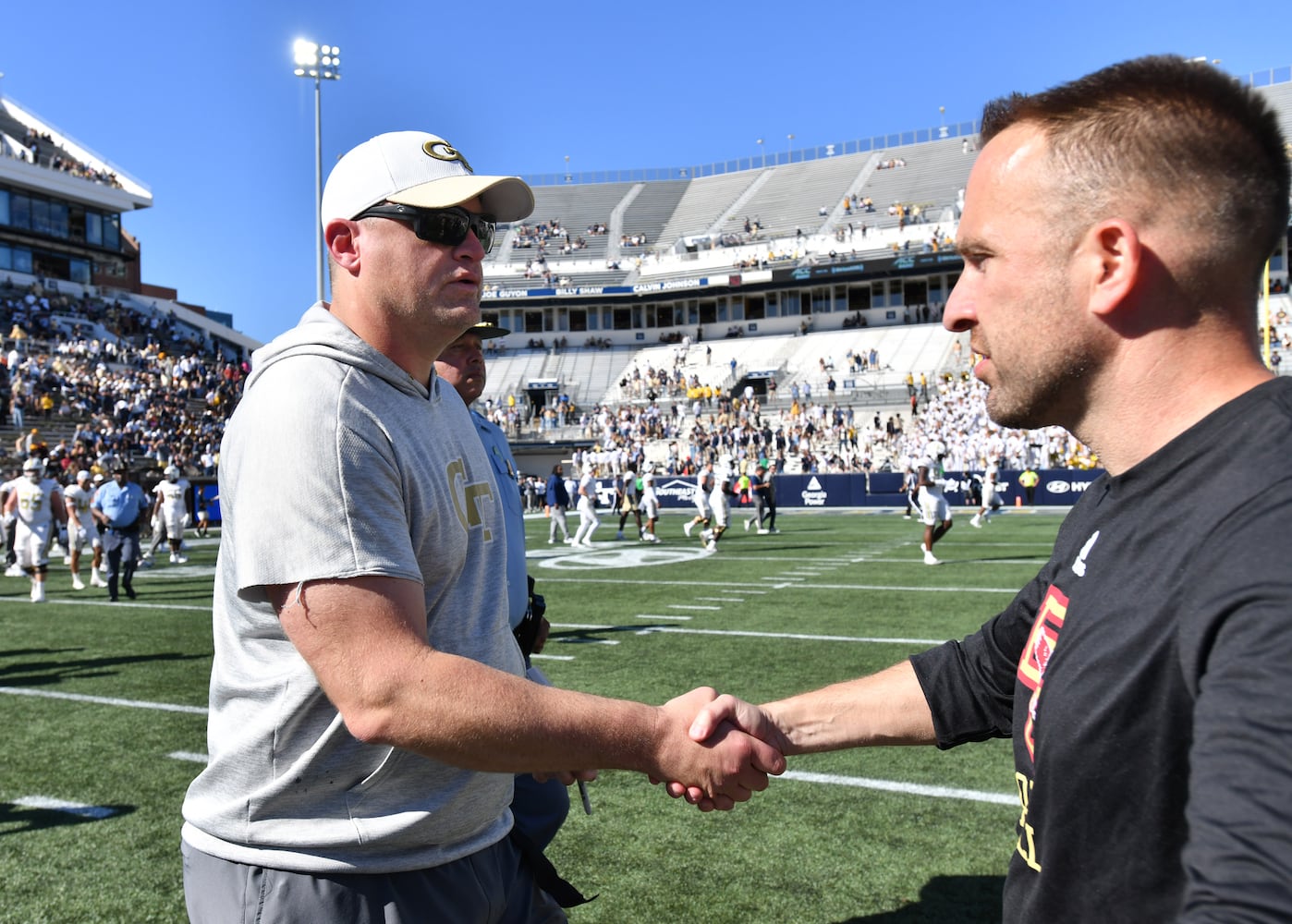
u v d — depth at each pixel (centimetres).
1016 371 120
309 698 160
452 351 400
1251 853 77
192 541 2359
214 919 167
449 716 143
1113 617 104
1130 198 108
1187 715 96
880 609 1000
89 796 461
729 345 5072
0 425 3020
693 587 1232
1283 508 89
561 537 2188
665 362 5109
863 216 5238
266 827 163
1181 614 95
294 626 150
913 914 327
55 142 5059
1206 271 107
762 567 1459
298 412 154
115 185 4894
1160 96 108
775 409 4209
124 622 1031
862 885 351
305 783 161
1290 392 101
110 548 1220
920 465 1432
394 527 156
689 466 3778
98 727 587
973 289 126
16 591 1355
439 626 173
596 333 5525
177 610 1129
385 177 173
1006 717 172
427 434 175
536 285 5497
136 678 733
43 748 541
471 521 183
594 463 3791
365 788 163
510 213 191
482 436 366
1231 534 92
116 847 398
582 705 152
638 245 5794
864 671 696
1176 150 106
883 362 4428
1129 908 100
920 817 416
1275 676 80
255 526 152
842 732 179
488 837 183
